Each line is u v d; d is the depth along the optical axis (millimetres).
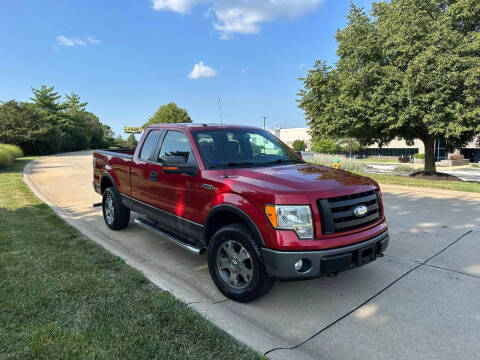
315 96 18266
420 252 4953
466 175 28281
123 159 5617
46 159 27422
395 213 7434
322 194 3113
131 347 2465
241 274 3420
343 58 17047
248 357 2438
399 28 14055
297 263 3031
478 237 5602
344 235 3191
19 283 3475
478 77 12156
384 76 14352
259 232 3139
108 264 4117
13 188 10523
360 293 3709
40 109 50062
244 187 3330
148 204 4941
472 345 2760
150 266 4430
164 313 2969
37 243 4855
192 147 4141
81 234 5461
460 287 3820
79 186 12234
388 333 2941
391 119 14039
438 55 12625
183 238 4285
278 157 4559
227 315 3115
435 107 12984
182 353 2430
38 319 2818
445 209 7789
